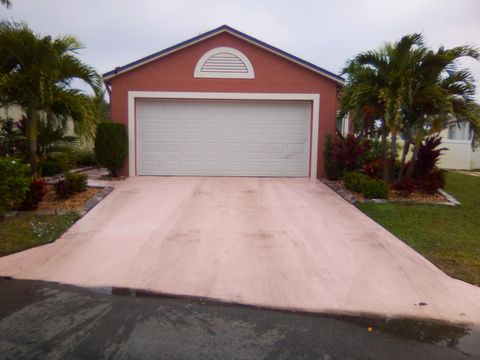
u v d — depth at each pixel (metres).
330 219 7.14
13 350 3.11
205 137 11.74
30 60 8.58
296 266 5.04
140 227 6.53
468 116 8.66
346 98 9.75
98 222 6.79
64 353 3.08
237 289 4.37
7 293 4.20
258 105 11.70
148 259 5.19
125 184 10.18
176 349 3.17
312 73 11.52
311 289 4.39
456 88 8.87
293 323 3.67
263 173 11.90
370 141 10.82
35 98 8.57
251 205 8.07
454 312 3.93
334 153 10.57
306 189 9.87
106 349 3.15
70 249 5.52
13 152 10.15
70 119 10.20
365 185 8.68
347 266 5.06
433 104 8.66
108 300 4.07
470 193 9.98
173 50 11.23
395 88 8.72
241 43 11.38
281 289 4.38
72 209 7.35
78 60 9.02
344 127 16.28
